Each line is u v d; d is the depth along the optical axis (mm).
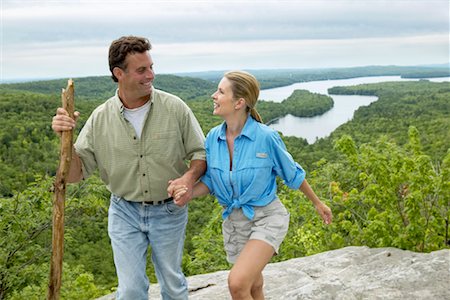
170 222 2990
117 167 2898
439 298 3562
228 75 2715
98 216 9523
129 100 2824
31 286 8992
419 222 5930
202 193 2898
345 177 10031
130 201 2965
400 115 103625
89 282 10375
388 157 7555
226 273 4906
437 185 6066
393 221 6305
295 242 8820
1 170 45250
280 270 4707
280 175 2838
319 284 3900
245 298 2604
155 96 2867
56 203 2590
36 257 8766
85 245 24734
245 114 2771
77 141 2965
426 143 55719
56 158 52562
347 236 7531
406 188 6758
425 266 4016
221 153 2805
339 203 7566
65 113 2549
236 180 2734
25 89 134375
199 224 27484
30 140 58625
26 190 8188
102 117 2902
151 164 2871
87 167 2977
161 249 2996
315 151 57438
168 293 3117
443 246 6023
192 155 2943
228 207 2832
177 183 2705
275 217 2768
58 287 2648
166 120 2863
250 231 2809
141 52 2688
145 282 2949
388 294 3684
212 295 4305
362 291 3781
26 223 7855
